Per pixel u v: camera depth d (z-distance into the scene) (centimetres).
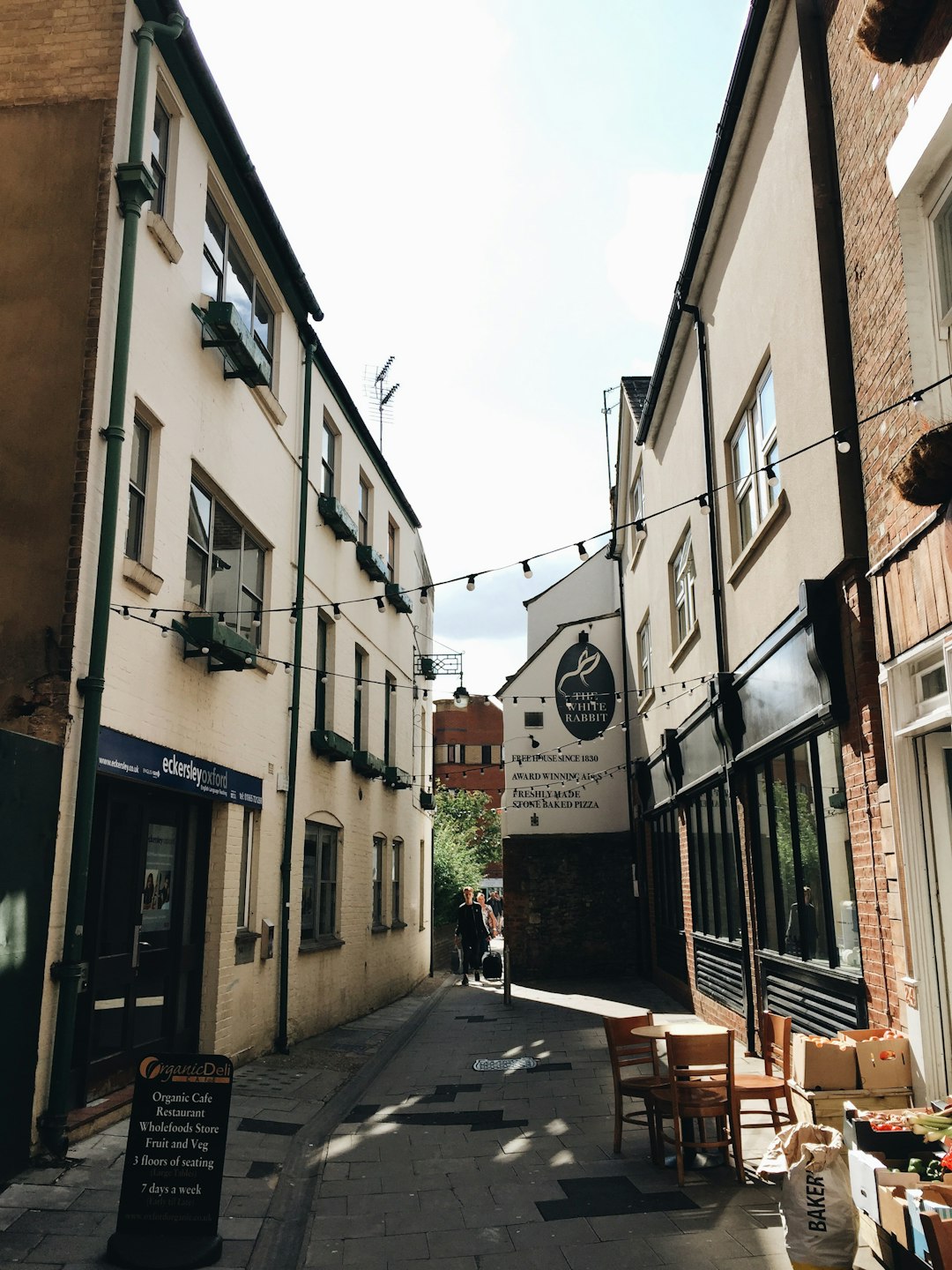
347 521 1462
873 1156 474
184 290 912
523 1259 515
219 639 884
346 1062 1095
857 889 704
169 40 841
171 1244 498
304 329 1309
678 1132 627
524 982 1969
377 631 1758
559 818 2034
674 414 1381
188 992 925
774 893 968
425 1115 841
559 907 2006
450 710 6500
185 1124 514
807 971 839
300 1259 525
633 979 1914
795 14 794
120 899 791
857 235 706
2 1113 587
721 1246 518
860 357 700
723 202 1048
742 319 994
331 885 1442
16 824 609
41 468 713
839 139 744
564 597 2498
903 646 622
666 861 1681
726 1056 638
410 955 2019
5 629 689
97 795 754
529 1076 995
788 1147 492
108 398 745
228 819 991
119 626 752
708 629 1172
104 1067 753
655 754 1642
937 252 608
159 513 841
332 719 1438
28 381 729
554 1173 661
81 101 779
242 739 1048
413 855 2089
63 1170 610
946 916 609
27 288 746
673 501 1398
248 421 1088
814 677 759
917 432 601
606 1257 511
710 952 1263
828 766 790
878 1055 597
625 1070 988
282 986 1148
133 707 773
